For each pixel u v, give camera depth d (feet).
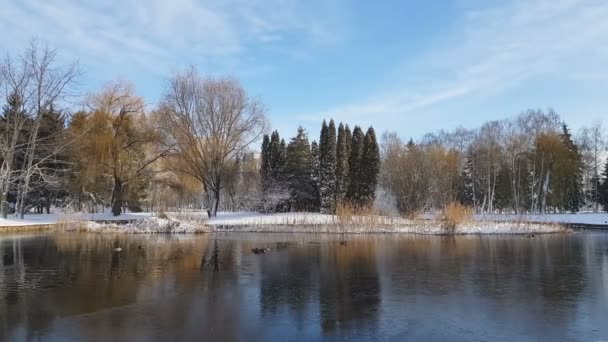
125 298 41.09
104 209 156.25
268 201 162.20
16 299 40.68
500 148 190.90
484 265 59.82
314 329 32.24
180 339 30.04
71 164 134.10
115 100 135.03
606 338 30.27
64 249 75.51
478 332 31.55
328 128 169.68
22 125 122.31
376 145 179.73
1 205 118.32
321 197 167.22
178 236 102.47
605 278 50.52
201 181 150.82
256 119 149.18
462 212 114.83
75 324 33.27
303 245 84.33
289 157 180.86
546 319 34.50
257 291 44.09
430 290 44.45
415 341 29.78
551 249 77.87
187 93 141.28
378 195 184.65
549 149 171.63
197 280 49.47
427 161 177.06
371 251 74.90
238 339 30.09
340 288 45.44
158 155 143.23
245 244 85.20
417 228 112.16
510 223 116.26
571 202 195.83
